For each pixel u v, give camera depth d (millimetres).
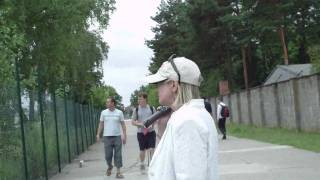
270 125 41062
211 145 3670
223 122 31438
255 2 61094
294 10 62375
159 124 4852
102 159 23859
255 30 60688
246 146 25047
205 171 3590
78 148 27172
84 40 42969
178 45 70188
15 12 30578
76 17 34500
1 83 12016
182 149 3600
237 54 71062
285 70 57656
